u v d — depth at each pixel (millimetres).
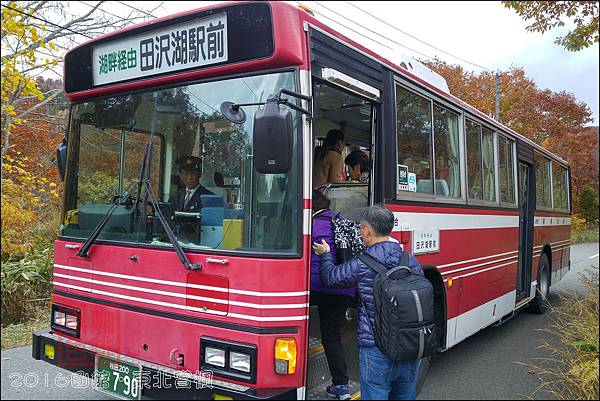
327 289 3912
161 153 3986
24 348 6652
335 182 5250
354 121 5812
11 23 8680
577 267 17562
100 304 4117
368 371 3426
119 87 4258
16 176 9875
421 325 3271
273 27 3486
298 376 3373
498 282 7297
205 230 3662
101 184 4328
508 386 5539
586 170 27859
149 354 3791
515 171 8273
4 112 9383
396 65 4812
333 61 3895
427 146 5297
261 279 3336
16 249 8492
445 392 5355
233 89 3707
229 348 3395
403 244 4680
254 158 3191
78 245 4273
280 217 3447
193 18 3832
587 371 4855
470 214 6270
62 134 12289
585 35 8422
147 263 3832
